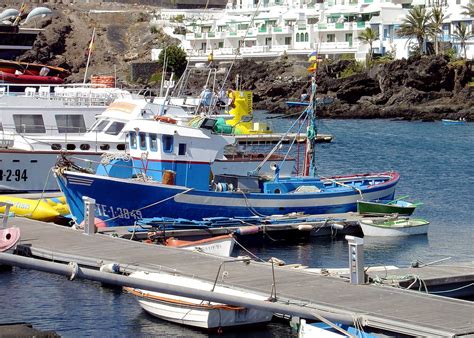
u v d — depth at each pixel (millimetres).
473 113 133250
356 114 138750
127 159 48750
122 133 53469
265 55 167625
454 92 139875
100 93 61438
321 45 163625
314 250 44312
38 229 42125
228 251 40438
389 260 42438
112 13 193125
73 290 35656
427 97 140000
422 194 63344
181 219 44906
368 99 142875
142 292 32219
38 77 81812
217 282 32062
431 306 29500
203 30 183875
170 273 33562
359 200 50250
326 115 139625
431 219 53438
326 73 150125
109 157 48969
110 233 42688
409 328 27266
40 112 57156
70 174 44844
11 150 53031
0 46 111500
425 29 153375
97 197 44875
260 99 154750
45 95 58625
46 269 21859
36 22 185500
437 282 34219
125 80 172250
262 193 47750
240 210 46906
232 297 24500
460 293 34969
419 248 45250
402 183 69125
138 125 47750
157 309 31938
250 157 58906
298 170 58469
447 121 130000
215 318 30828
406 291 31359
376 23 160875
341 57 160000
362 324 27859
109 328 31281
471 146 97000
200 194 45812
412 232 48219
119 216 45125
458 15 155125
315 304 29500
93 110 58344
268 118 129750
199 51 174625
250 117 82625
